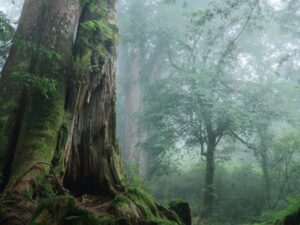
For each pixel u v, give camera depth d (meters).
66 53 8.78
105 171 8.62
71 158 8.35
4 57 8.83
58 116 7.89
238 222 17.39
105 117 9.03
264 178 19.64
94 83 8.86
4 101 7.98
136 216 7.18
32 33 8.79
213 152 20.41
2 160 7.35
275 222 9.33
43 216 4.99
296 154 19.25
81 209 5.47
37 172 6.89
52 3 9.17
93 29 9.48
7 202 5.95
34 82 7.10
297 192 18.25
